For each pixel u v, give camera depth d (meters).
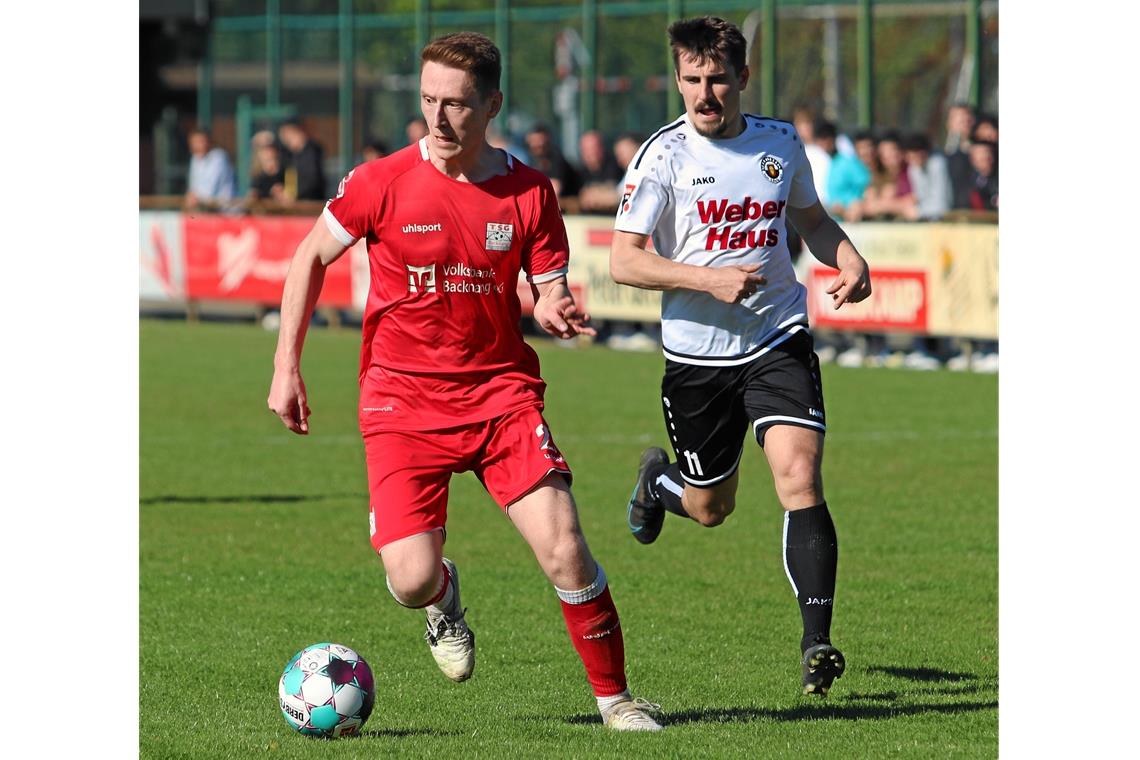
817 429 21.14
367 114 118.12
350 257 77.56
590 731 18.75
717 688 21.34
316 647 18.80
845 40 110.81
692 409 22.62
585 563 18.70
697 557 30.64
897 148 63.91
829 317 64.75
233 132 119.31
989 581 28.20
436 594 19.14
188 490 37.81
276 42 111.81
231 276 81.56
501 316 19.06
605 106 109.00
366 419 19.28
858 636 24.38
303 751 17.78
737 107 21.50
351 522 33.97
